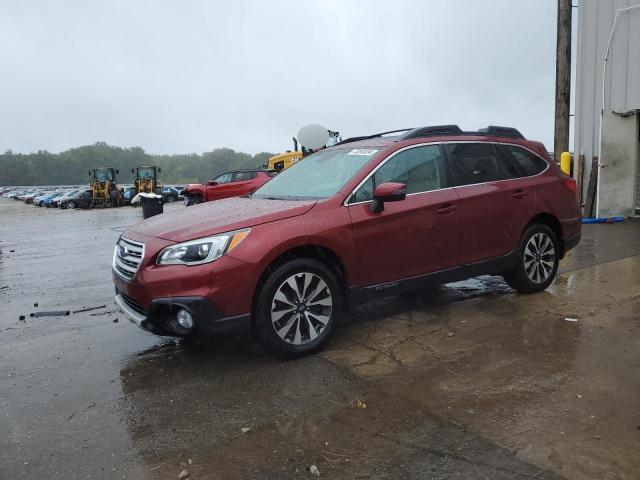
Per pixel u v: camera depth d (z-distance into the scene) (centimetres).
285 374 361
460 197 466
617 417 286
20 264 948
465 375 347
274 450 267
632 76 1074
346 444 271
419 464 250
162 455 267
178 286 348
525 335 420
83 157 16475
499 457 252
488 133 523
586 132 1167
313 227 386
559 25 1191
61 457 268
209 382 354
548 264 543
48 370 388
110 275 785
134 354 416
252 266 359
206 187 1988
